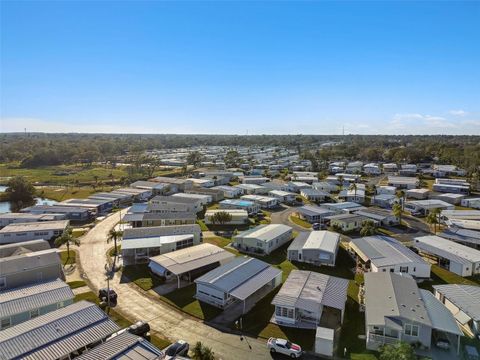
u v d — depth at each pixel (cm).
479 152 19438
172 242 6225
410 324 3409
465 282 5159
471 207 10231
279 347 3341
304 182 14562
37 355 2958
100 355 2875
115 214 9662
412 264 5244
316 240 6322
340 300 3966
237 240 6650
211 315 4125
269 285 4862
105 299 4494
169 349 3319
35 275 4856
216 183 14375
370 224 7512
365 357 3297
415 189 12344
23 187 11431
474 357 3244
